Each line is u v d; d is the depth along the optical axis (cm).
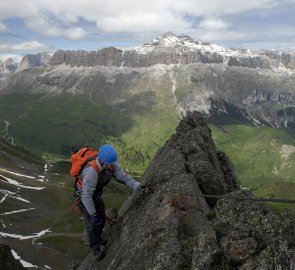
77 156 1595
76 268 2411
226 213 1523
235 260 1307
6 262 2684
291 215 1413
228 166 3111
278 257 1209
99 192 1634
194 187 1814
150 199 1855
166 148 2800
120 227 1878
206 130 3462
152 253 1555
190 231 1589
